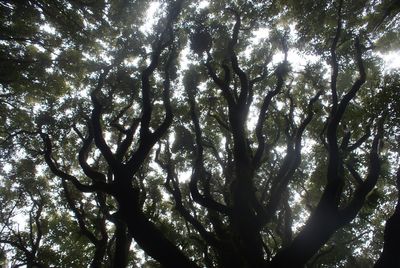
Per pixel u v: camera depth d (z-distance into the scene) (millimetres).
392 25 16797
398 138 13797
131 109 18125
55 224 23484
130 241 16344
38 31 20984
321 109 16547
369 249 21734
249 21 15727
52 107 17234
